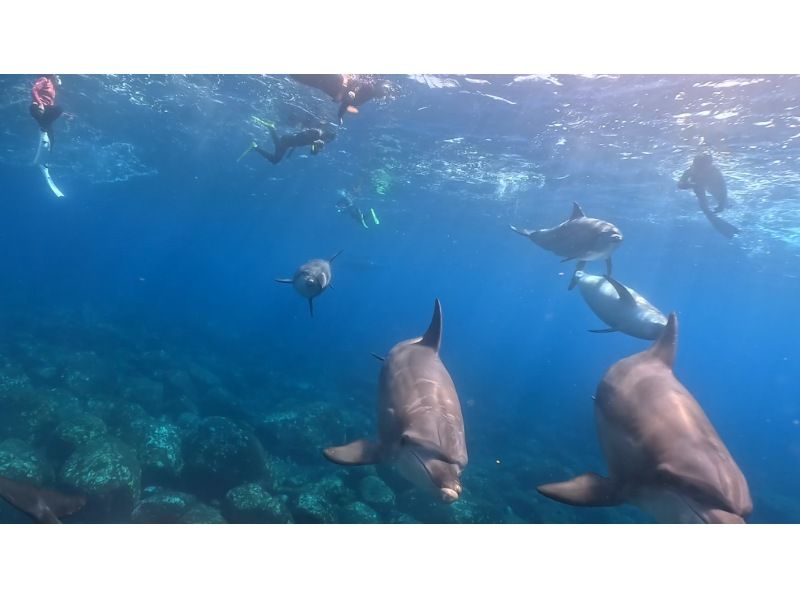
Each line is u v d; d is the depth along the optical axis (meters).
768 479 26.61
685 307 80.75
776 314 67.25
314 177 29.77
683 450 2.74
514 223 34.50
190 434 10.66
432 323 4.21
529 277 69.38
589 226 9.38
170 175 33.81
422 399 3.39
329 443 14.70
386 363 4.10
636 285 62.06
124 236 90.81
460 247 51.22
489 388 35.31
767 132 15.08
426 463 2.89
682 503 2.58
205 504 9.13
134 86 17.61
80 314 29.77
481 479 14.14
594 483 3.04
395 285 140.75
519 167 22.25
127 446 9.11
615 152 18.64
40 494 4.59
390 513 10.48
